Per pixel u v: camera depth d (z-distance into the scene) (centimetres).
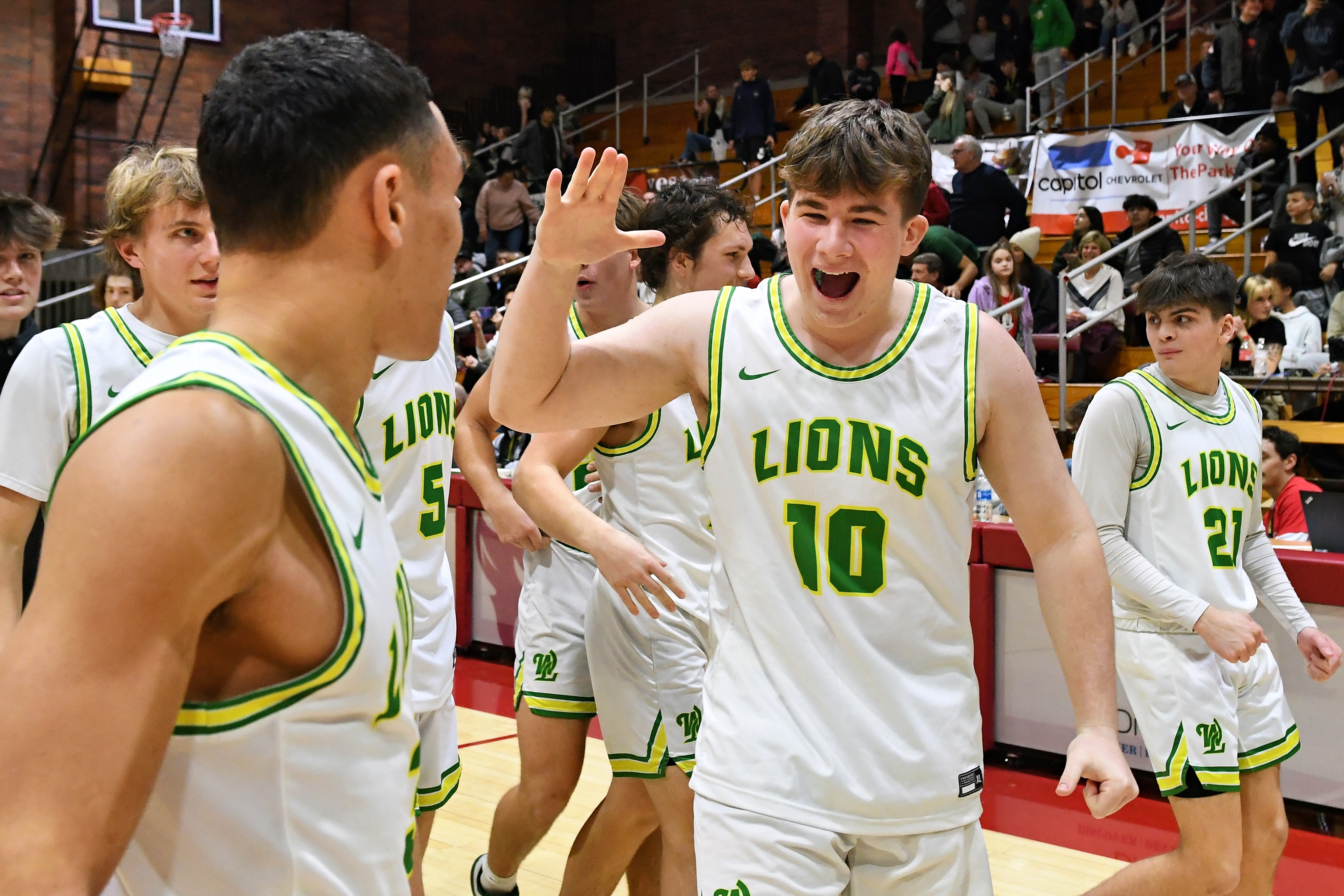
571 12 1652
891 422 163
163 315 196
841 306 161
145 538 82
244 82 96
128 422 86
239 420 88
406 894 105
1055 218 920
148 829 92
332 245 98
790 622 164
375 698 99
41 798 80
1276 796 262
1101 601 164
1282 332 691
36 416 185
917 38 1463
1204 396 269
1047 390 740
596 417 175
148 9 1187
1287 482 495
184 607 85
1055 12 1143
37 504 185
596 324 268
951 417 164
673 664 239
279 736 93
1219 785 249
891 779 160
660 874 263
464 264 1026
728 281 261
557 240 151
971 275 779
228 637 93
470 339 957
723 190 261
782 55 1518
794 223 161
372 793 99
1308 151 804
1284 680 371
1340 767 362
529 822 269
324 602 94
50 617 82
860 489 163
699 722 237
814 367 166
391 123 98
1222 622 243
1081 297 778
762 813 161
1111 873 329
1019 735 425
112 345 192
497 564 577
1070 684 163
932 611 165
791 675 164
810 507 164
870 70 1241
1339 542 475
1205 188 874
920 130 161
